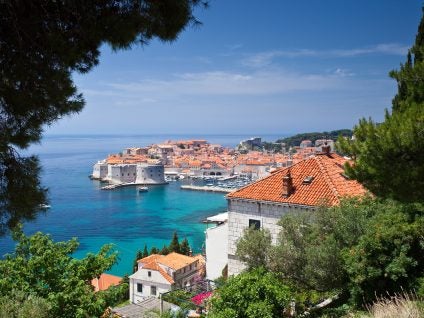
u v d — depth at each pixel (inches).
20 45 319.6
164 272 2245.3
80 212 5290.4
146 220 4896.7
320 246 789.9
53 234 4119.1
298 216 911.7
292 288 863.7
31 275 599.5
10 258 619.8
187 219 4980.3
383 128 430.6
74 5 335.9
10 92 329.7
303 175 1252.5
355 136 466.3
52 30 339.3
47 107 357.7
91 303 567.5
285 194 1189.1
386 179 439.8
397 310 458.3
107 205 5885.8
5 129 340.5
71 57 351.9
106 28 350.0
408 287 753.0
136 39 374.3
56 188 7372.1
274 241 1188.5
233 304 706.8
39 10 328.5
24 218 359.6
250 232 903.1
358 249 768.9
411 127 398.0
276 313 698.8
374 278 769.6
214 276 1560.0
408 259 736.3
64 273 619.8
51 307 548.1
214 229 1569.9
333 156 1389.0
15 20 313.7
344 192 1141.1
